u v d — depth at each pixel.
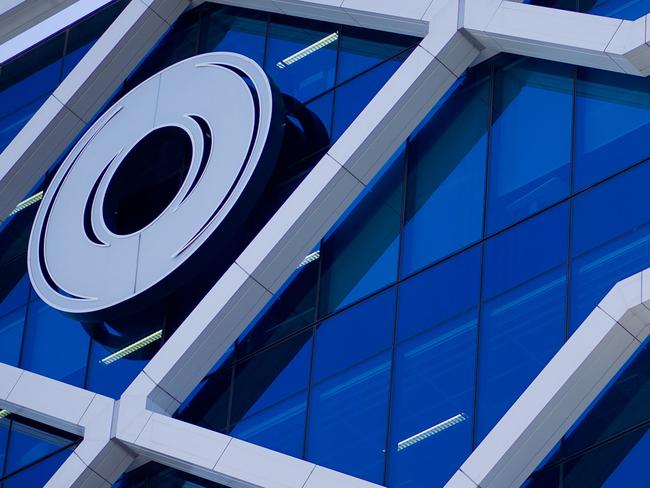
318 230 41.53
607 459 35.16
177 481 41.75
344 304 41.34
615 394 35.66
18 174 49.41
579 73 40.09
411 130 41.75
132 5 49.59
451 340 38.81
